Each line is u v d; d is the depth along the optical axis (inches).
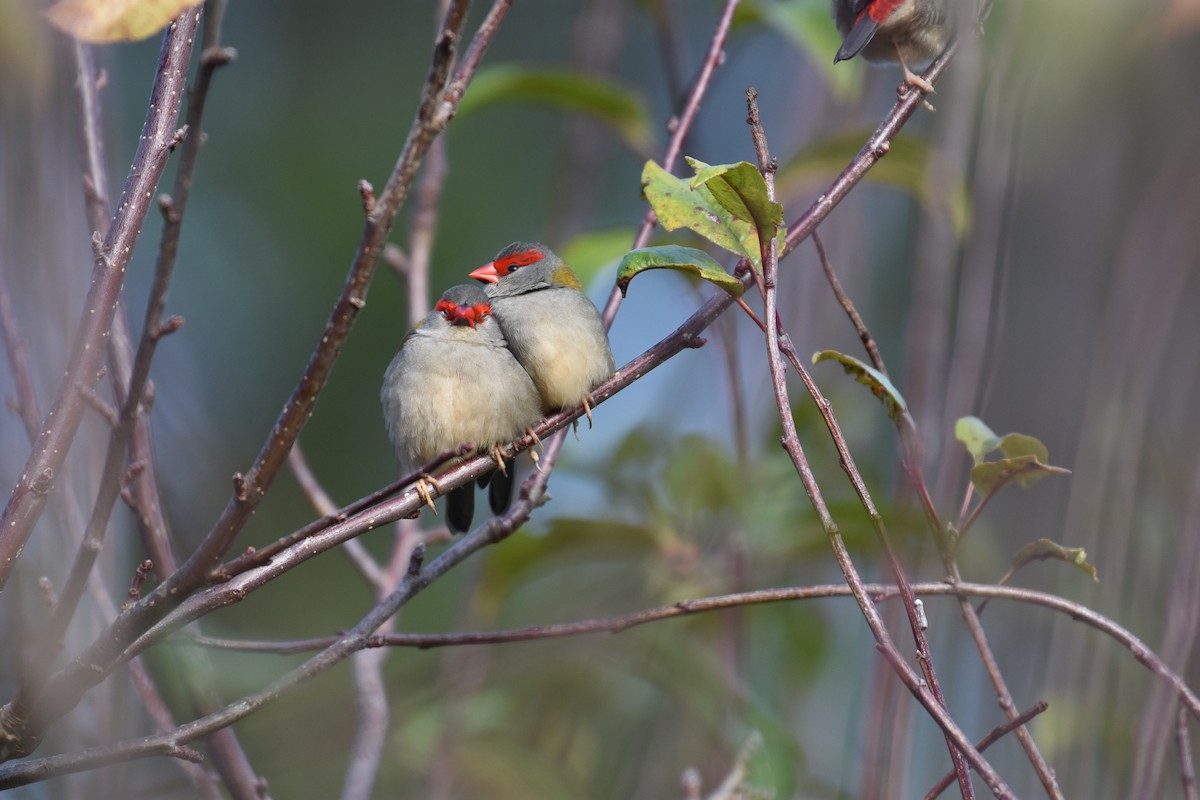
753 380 365.7
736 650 313.4
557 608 405.1
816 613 353.7
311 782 395.5
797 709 347.9
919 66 285.0
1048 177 349.4
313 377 156.6
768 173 182.2
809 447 352.5
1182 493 292.2
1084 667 271.1
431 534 283.0
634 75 632.4
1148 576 279.9
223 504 353.7
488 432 288.2
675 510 353.1
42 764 165.0
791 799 293.1
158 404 349.4
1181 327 310.3
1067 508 293.0
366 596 505.4
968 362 274.4
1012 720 181.8
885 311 484.7
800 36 330.0
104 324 167.8
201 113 180.4
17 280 241.6
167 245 168.7
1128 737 271.7
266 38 634.8
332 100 630.5
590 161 381.4
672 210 200.4
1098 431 275.7
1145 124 323.6
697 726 333.1
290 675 188.1
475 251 608.7
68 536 228.5
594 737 369.7
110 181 267.3
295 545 182.9
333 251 602.5
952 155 290.7
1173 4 217.9
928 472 276.7
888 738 237.8
